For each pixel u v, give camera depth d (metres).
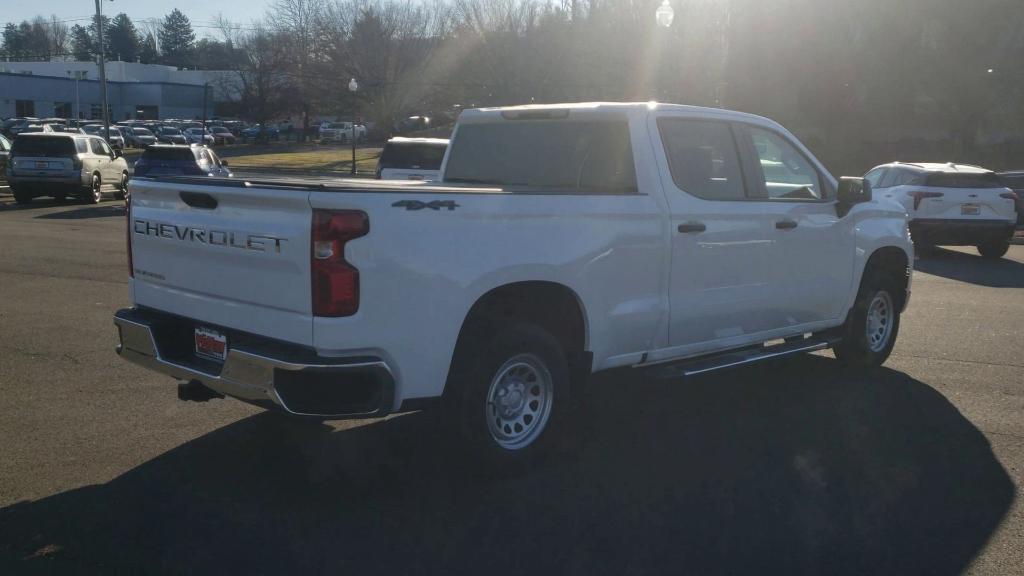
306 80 71.94
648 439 6.36
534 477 5.59
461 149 7.32
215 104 92.88
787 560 4.53
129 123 72.19
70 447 5.98
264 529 4.78
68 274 13.35
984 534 4.88
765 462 5.92
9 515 4.92
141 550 4.52
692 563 4.48
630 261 6.01
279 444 6.11
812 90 43.56
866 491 5.45
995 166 43.84
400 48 67.56
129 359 5.82
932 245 18.50
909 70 42.81
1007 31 43.22
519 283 5.43
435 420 5.43
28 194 26.61
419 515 4.99
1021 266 16.94
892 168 19.31
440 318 4.99
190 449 5.98
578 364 5.95
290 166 48.66
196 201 5.33
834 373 8.31
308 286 4.74
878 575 4.39
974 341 9.72
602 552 4.58
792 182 7.52
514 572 4.35
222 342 5.28
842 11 42.78
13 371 7.83
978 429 6.67
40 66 96.50
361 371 4.75
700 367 6.54
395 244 4.81
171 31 137.38
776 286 7.15
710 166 6.73
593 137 6.56
